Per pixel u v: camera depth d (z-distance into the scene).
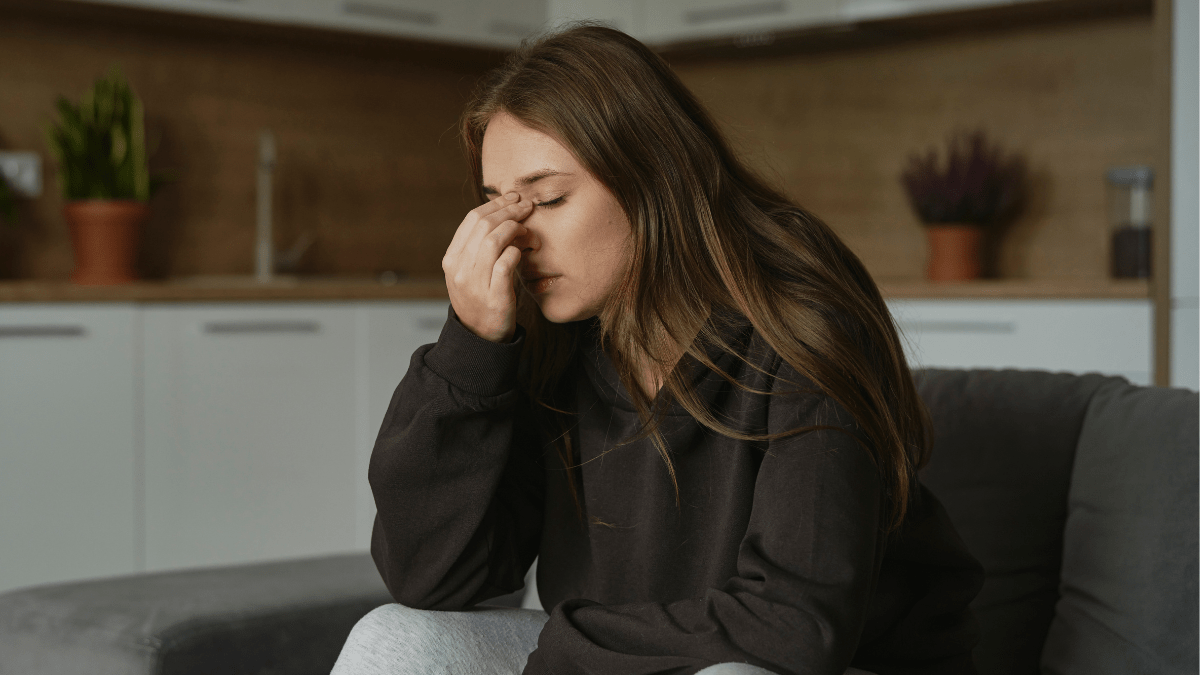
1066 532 1.30
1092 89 3.27
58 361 2.62
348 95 3.74
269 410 2.92
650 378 1.07
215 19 3.17
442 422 1.01
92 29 3.22
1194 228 2.62
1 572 2.58
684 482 1.04
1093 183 3.27
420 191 3.91
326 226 3.71
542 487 1.19
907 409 1.03
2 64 3.09
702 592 1.02
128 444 2.72
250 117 3.54
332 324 3.01
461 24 3.48
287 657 1.22
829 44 3.59
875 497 0.89
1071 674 1.22
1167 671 1.14
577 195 0.98
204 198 3.46
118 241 2.89
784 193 1.15
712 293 1.01
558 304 1.01
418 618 1.03
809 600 0.81
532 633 1.07
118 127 2.93
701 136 1.02
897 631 1.03
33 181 3.11
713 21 3.46
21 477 2.59
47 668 1.20
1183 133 2.63
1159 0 2.65
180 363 2.78
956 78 3.48
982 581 1.07
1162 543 1.18
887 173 3.62
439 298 3.19
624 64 1.00
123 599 1.26
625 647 0.89
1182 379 2.65
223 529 2.86
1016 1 3.06
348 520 3.06
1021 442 1.37
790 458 0.89
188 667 1.15
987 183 3.15
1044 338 2.84
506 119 0.99
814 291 0.99
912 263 3.59
